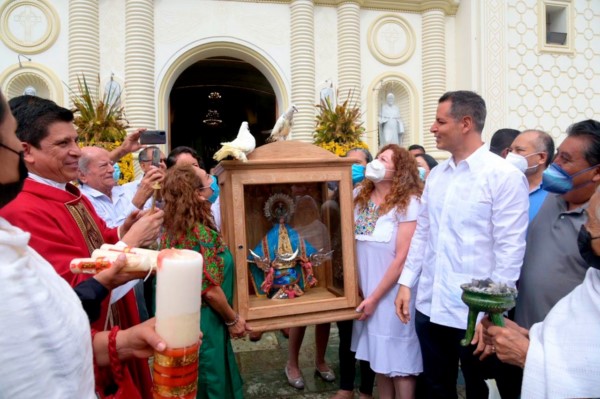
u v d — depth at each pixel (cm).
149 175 229
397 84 873
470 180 209
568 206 182
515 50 869
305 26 794
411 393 249
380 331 247
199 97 1298
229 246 220
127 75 734
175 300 100
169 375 101
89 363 92
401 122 869
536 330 134
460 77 882
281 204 236
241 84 1193
